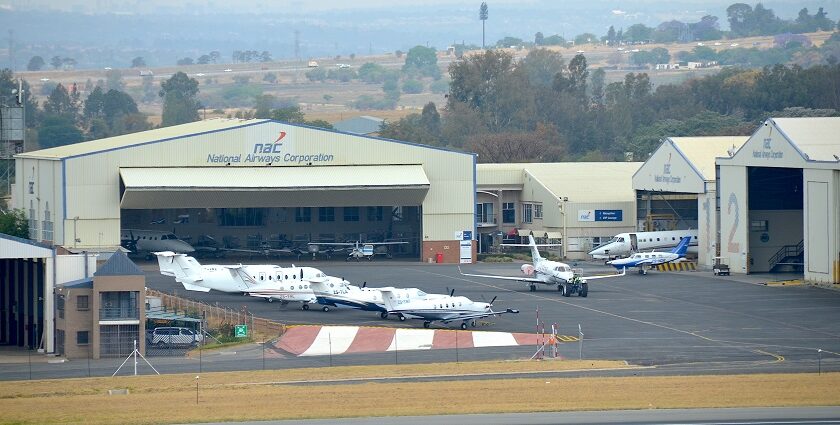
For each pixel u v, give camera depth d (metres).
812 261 160.88
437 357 111.31
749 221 175.75
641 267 177.88
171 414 84.94
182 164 182.25
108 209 178.25
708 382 96.44
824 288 156.12
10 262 132.00
